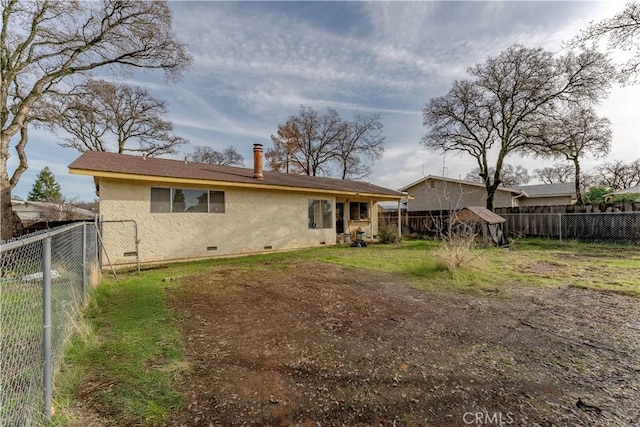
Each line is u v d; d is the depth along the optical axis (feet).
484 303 14.80
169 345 9.98
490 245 36.63
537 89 45.24
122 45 37.65
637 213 36.06
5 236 29.50
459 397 7.11
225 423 6.24
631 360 8.91
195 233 30.25
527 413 6.51
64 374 7.77
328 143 90.74
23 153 40.52
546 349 9.70
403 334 11.02
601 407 6.70
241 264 27.20
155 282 19.63
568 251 33.12
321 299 15.62
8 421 5.72
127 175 25.26
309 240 40.83
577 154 54.13
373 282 19.51
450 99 53.83
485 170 54.70
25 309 7.69
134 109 66.95
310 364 8.78
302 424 6.23
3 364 6.98
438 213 54.24
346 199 48.78
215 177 30.83
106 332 11.05
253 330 11.43
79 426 6.04
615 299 15.21
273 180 37.70
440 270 21.91
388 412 6.59
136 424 6.17
